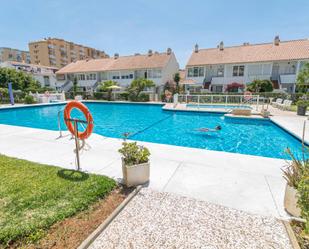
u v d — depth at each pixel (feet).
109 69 108.68
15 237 7.30
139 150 12.20
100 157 16.57
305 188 6.68
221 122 40.57
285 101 50.08
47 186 11.09
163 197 10.38
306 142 21.80
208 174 13.16
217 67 93.56
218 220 8.52
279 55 81.10
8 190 10.64
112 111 61.57
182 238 7.51
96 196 10.14
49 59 225.76
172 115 50.93
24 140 21.97
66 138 22.86
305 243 7.16
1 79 92.58
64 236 7.54
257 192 10.84
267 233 7.73
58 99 82.43
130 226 8.16
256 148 24.67
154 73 101.09
